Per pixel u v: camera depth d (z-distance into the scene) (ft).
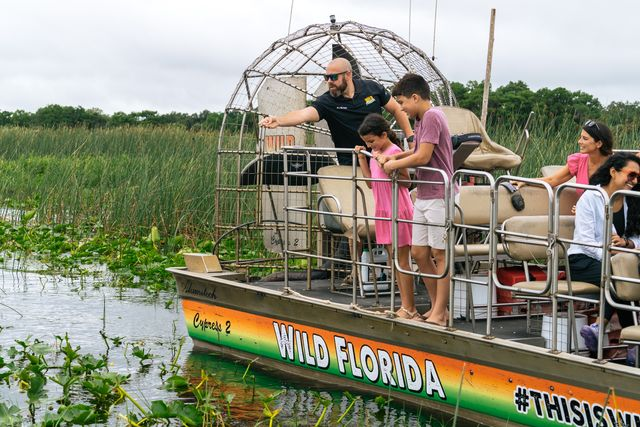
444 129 20.71
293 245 30.55
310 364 23.67
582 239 19.35
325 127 31.50
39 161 69.97
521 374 18.53
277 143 30.30
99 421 20.40
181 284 27.99
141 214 46.47
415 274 20.74
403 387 21.22
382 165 20.84
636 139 37.09
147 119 102.73
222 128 30.14
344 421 20.18
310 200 24.90
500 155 26.76
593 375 17.16
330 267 28.09
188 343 27.76
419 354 20.71
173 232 45.73
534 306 23.39
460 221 22.85
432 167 20.85
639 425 16.47
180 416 19.69
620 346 19.25
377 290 23.57
